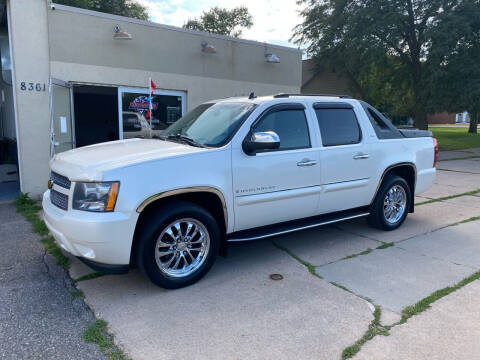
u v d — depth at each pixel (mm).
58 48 8047
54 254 4789
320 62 22109
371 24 17531
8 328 3180
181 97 10250
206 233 3967
